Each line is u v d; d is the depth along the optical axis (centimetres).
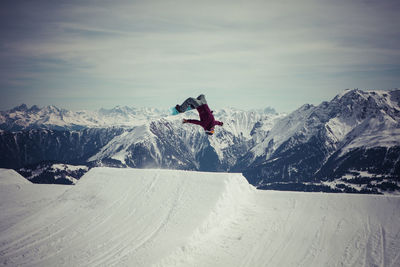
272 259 2152
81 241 2502
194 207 2734
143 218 2766
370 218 2459
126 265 2053
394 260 2016
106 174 3653
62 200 3444
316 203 2773
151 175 3391
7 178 4453
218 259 2184
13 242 2561
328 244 2253
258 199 3033
